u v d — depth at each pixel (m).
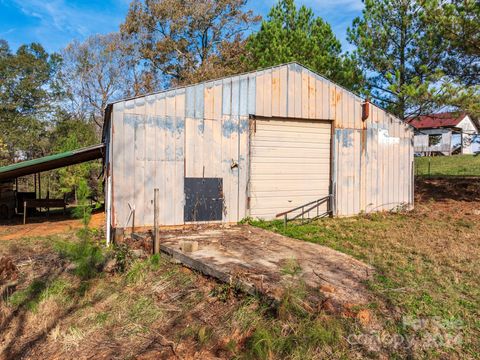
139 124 7.73
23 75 27.52
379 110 10.80
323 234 7.83
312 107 9.76
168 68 27.77
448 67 11.93
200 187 8.38
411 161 11.40
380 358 3.27
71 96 30.28
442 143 27.34
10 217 12.93
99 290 5.06
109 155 8.04
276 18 17.16
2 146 22.08
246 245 6.48
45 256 6.91
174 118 8.08
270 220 9.25
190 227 8.25
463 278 5.07
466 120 27.70
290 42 15.96
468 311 4.07
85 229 5.83
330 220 9.68
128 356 3.51
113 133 7.49
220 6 25.81
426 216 10.20
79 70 30.55
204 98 8.40
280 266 5.19
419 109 12.09
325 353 3.32
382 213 10.65
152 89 27.89
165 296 4.73
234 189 8.80
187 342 3.68
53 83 28.66
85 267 5.45
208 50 26.89
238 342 3.59
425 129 27.80
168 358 3.43
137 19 26.22
